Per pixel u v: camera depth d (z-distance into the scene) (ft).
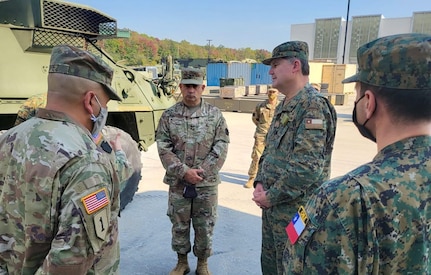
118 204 4.67
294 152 6.53
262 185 7.38
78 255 3.77
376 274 2.88
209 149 9.05
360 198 2.89
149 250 10.93
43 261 4.04
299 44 6.97
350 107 60.23
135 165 13.00
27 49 11.87
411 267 2.96
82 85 4.23
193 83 8.69
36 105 9.56
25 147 3.95
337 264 2.95
